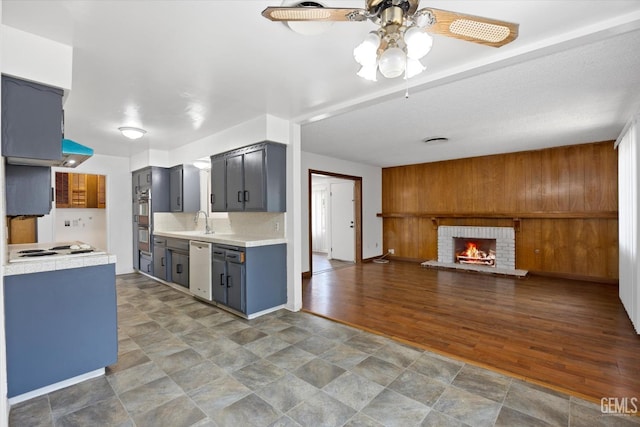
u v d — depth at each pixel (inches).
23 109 75.8
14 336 76.2
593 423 68.1
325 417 71.2
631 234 127.3
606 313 139.4
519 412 72.1
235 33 75.5
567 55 86.5
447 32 54.2
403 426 68.1
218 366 94.3
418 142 192.5
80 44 80.0
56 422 69.6
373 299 163.5
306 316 138.4
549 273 213.5
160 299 165.0
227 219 187.2
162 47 81.7
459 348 105.7
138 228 222.4
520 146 205.0
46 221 189.0
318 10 49.6
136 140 181.0
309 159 226.5
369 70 57.4
